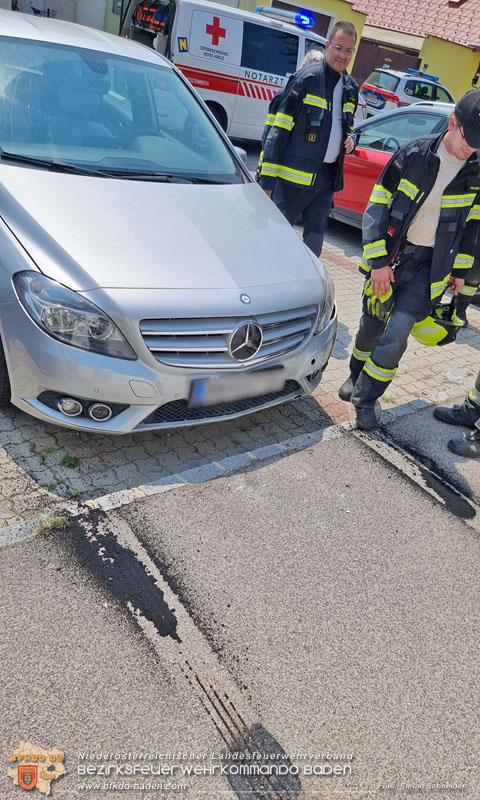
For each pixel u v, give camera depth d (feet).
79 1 44.73
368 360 12.04
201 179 11.87
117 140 11.53
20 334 8.73
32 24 12.48
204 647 7.37
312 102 13.87
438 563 9.46
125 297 8.59
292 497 10.12
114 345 8.64
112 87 12.13
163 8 28.86
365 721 6.95
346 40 13.28
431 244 11.11
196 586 8.14
